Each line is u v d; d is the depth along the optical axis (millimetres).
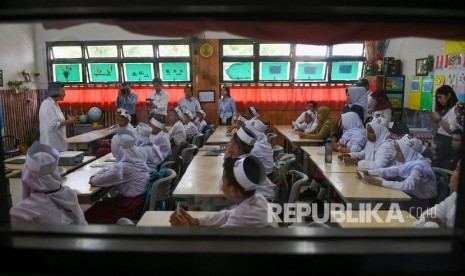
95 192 2850
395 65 6137
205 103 7531
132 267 809
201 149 4422
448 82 4688
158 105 6516
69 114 7617
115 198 2982
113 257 810
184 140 5227
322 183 3695
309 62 7336
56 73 7453
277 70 7480
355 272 795
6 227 903
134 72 7562
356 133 4277
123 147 2947
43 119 4707
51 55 7312
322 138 5234
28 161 1802
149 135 3770
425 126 5133
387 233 868
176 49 7293
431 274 801
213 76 7391
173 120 5930
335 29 887
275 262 797
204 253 800
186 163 4223
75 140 5484
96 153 5152
